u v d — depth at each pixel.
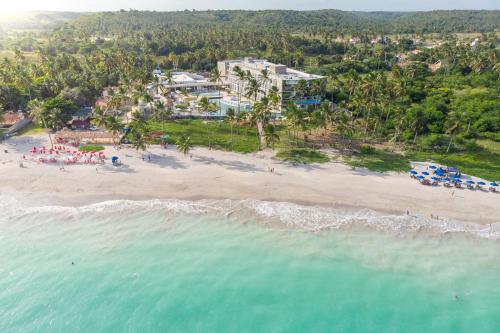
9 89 125.06
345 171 82.12
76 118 113.00
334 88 141.12
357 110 114.81
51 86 136.38
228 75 169.12
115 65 173.25
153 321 44.78
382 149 96.50
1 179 76.19
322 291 48.97
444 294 48.31
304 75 141.38
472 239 58.16
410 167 84.50
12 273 51.12
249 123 106.19
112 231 60.28
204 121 118.88
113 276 51.00
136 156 89.81
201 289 49.12
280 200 69.50
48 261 53.41
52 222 62.41
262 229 60.88
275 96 108.25
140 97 124.19
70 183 75.31
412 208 66.62
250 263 53.53
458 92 143.62
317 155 91.50
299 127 101.88
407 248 56.25
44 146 95.69
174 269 52.31
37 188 73.12
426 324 44.44
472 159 89.38
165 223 62.47
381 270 52.16
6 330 43.16
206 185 75.06
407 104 129.25
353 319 45.16
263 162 87.06
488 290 48.88
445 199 69.69
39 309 45.97
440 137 102.56
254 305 47.03
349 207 67.00
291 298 48.00
